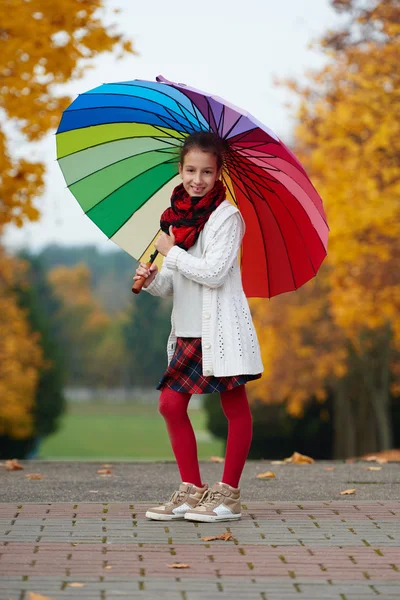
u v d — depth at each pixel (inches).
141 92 240.1
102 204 259.1
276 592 172.6
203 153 236.1
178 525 232.1
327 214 698.8
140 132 252.2
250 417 243.6
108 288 5792.3
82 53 527.2
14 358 1512.1
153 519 237.5
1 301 1544.0
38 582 176.2
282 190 239.9
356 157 689.6
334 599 168.6
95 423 3631.9
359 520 241.1
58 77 531.5
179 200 244.7
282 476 346.9
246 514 249.1
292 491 300.5
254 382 1268.5
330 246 711.1
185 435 242.4
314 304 1197.1
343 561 196.4
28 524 229.9
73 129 248.4
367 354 1199.6
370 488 308.5
